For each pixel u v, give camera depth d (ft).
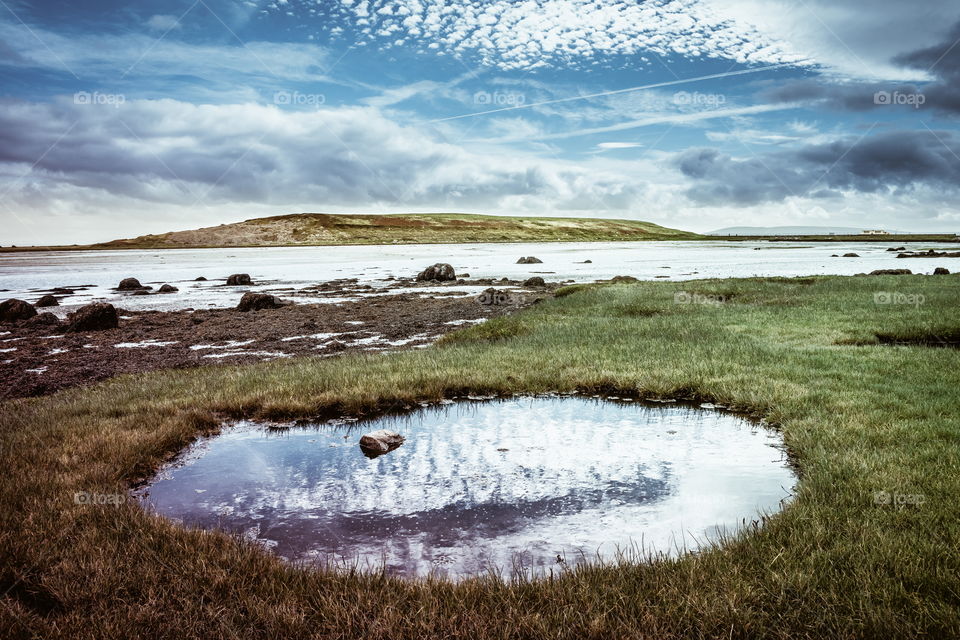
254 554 18.86
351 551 20.11
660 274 177.37
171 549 18.92
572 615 14.80
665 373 44.39
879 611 14.08
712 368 45.39
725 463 28.09
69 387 52.29
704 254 318.04
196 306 120.37
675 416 36.96
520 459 29.40
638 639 13.76
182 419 35.91
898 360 45.44
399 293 137.69
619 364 47.93
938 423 29.19
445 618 14.85
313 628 14.83
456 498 24.58
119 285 162.50
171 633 14.61
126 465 28.27
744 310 79.15
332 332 81.66
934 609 14.14
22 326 95.55
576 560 18.99
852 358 46.88
